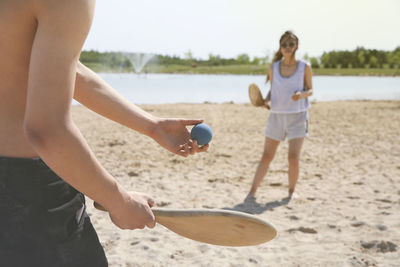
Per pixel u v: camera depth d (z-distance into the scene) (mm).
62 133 908
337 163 6828
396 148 8102
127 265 3043
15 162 1022
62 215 1083
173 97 23531
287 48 4562
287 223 4027
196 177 5871
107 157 6930
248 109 16375
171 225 1261
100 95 1439
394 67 107125
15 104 1051
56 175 1078
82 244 1151
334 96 26312
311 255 3252
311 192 5148
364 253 3328
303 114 4723
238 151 7805
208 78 61875
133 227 1099
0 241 1008
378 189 5270
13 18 976
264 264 3102
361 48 111375
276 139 4820
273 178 5883
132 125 1489
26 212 1021
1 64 1016
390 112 15258
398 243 3463
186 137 1558
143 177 5750
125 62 99188
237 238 1231
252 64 130625
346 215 4211
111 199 1026
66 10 920
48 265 1053
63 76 924
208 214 1122
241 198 4883
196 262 3105
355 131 10445
